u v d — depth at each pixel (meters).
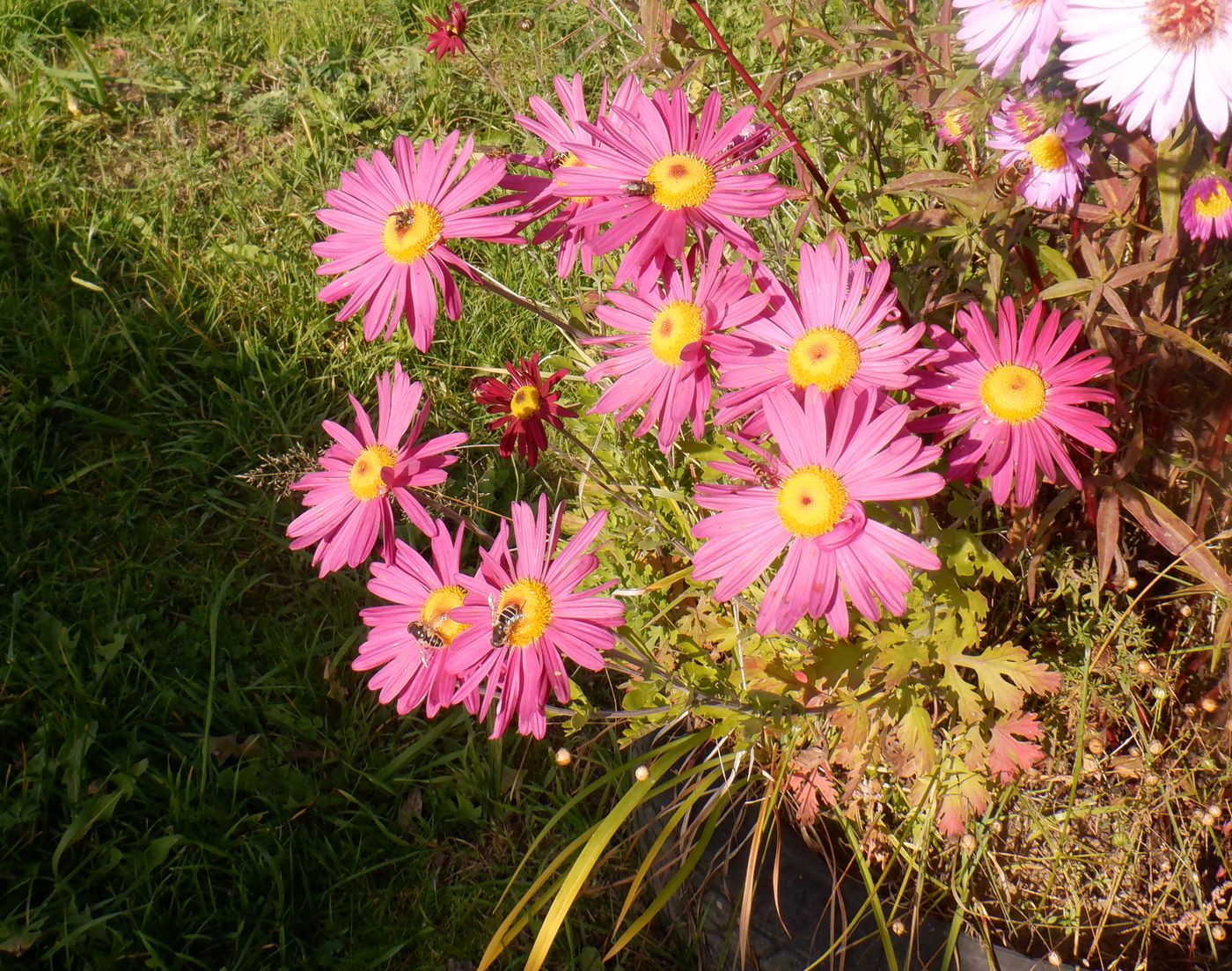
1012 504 0.55
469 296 0.97
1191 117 0.42
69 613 0.80
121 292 1.00
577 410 0.74
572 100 0.53
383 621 0.52
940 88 0.51
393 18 1.33
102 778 0.73
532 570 0.49
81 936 0.65
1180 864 0.55
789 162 0.87
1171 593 0.58
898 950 0.54
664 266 0.48
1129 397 0.54
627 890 0.68
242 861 0.69
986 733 0.56
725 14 1.00
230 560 0.84
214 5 1.37
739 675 0.60
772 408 0.45
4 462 0.86
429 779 0.72
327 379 0.94
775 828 0.57
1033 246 0.51
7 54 1.26
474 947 0.67
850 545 0.44
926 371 0.48
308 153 1.15
